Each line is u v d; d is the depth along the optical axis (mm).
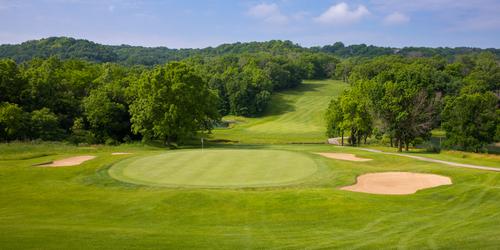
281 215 19188
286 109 129500
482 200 21406
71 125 63938
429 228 16297
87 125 64750
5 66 62344
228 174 28672
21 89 62656
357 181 27656
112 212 20062
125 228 16797
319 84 173875
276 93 151125
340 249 13484
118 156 36875
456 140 62594
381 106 56406
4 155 40000
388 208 20031
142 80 58188
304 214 19266
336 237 15383
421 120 58156
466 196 22234
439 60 144625
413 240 14445
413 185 26562
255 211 19859
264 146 58688
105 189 25297
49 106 62844
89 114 60969
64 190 25109
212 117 68062
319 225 17547
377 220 18000
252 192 23062
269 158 35531
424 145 69188
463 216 18344
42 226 16594
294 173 29297
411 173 30438
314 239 15062
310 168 31219
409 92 56625
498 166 37750
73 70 81750
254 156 36500
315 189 24156
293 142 73688
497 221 17047
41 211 20297
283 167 31453
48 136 55031
